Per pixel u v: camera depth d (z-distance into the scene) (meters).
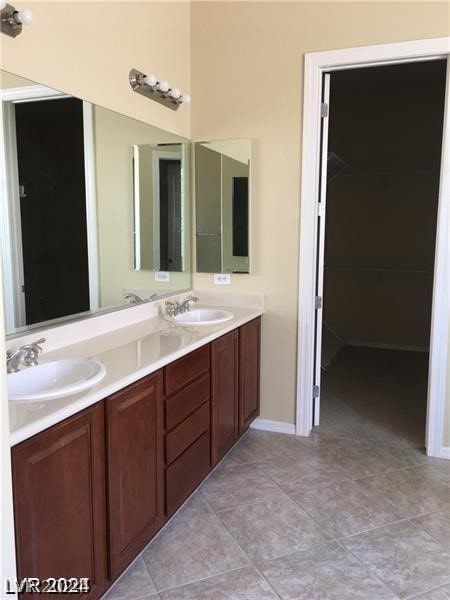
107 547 1.75
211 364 2.58
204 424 2.54
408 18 2.79
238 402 3.01
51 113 2.12
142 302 2.89
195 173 3.38
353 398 4.07
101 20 2.41
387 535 2.24
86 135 2.35
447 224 2.84
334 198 5.81
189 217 3.42
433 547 2.16
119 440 1.77
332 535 2.24
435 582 1.94
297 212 3.16
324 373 4.79
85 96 2.33
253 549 2.14
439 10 2.72
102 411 1.68
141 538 1.97
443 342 2.93
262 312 3.29
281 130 3.13
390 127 5.46
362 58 2.90
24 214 2.00
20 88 1.94
